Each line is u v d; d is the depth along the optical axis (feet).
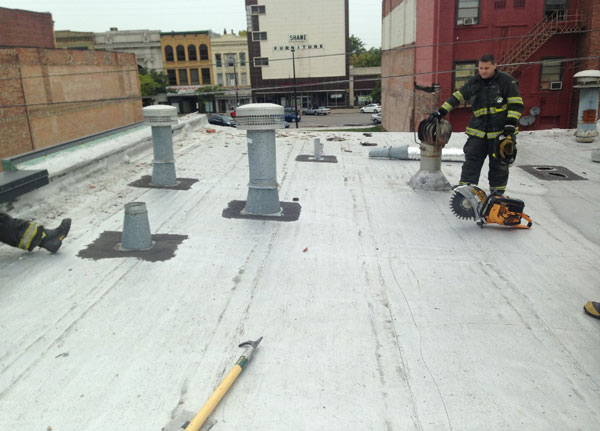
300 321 12.96
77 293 14.08
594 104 39.47
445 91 83.46
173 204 22.68
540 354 11.69
